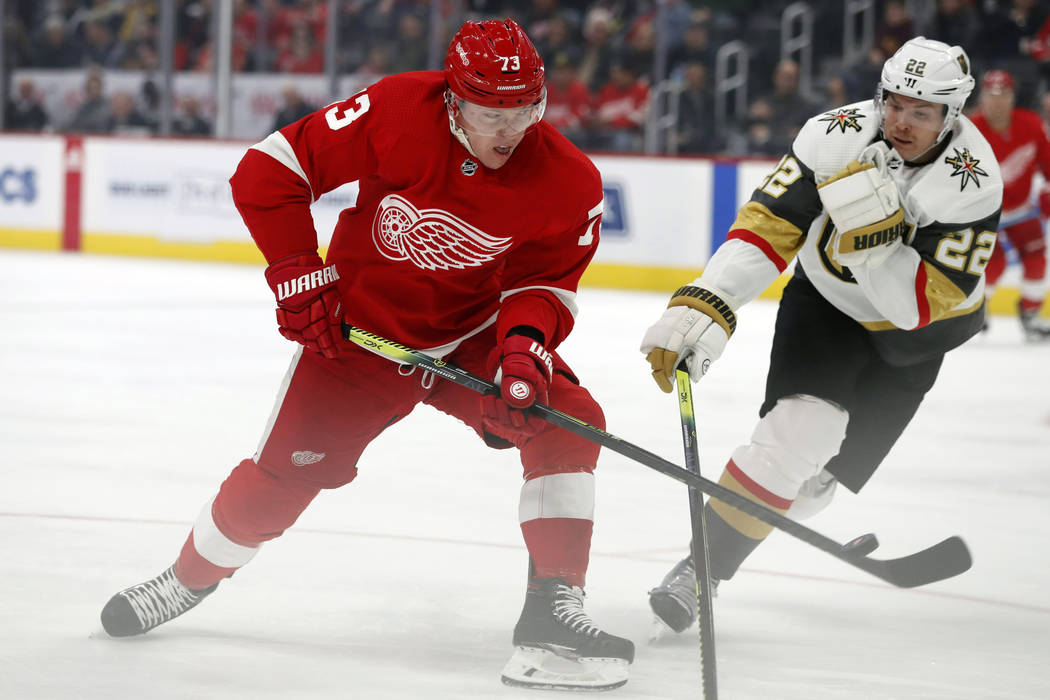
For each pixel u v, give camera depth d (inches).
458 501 320.8
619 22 1066.1
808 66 1045.2
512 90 180.1
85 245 1071.0
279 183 197.8
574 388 205.0
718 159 884.6
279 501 208.2
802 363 230.2
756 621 235.9
